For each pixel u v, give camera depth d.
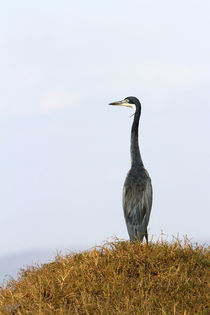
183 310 11.30
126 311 11.19
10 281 13.74
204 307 11.49
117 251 14.36
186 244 14.59
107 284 12.48
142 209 18.89
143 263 13.68
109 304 11.66
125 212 19.14
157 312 11.30
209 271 13.48
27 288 12.83
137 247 14.55
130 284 12.72
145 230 18.95
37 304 11.73
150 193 19.30
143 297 12.00
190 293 12.31
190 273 13.41
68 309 11.59
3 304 12.25
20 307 12.03
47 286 12.60
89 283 12.73
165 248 14.32
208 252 14.61
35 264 14.38
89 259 14.13
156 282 12.88
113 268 13.45
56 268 14.02
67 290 12.34
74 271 13.32
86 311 11.31
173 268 13.30
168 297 12.07
